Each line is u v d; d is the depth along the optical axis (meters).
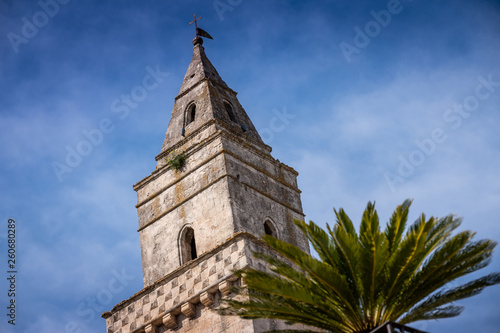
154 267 44.91
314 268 29.17
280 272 30.80
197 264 42.06
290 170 49.06
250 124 50.19
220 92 50.47
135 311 43.31
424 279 29.55
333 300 30.19
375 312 30.05
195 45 53.88
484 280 29.47
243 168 45.66
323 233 30.64
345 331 30.23
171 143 48.38
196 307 41.53
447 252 29.12
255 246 41.50
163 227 45.72
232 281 40.59
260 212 44.75
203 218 44.09
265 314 31.14
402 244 29.11
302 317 30.69
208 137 46.16
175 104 50.53
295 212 47.22
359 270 29.50
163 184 46.97
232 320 39.78
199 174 45.59
